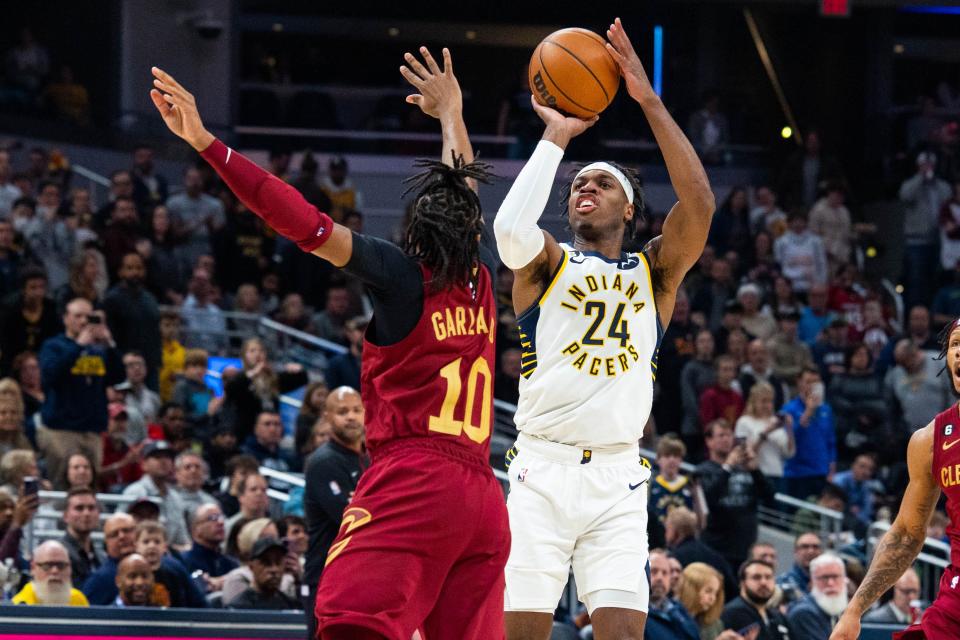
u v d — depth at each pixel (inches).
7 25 1352.1
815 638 558.9
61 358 684.1
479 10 1678.2
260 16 1662.2
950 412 333.7
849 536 752.3
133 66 1326.3
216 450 727.7
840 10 996.6
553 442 320.2
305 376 794.2
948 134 1368.1
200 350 829.2
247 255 1027.9
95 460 692.1
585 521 317.7
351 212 1104.8
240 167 257.1
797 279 1129.4
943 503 804.0
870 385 958.4
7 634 440.5
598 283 319.0
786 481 840.9
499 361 943.7
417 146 1409.9
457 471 268.5
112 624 448.1
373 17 1679.4
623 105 1427.2
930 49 1621.6
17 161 1200.2
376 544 262.5
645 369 323.0
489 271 285.1
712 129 1405.0
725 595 625.3
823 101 1534.2
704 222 321.1
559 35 319.0
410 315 270.2
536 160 303.3
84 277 828.6
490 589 271.4
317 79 1660.9
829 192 1199.6
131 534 518.0
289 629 462.0
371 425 275.0
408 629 261.0
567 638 489.1
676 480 702.5
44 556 483.5
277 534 574.9
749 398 836.6
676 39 1562.5
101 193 1243.2
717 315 1037.8
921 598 751.1
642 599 316.5
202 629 454.3
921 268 1243.2
